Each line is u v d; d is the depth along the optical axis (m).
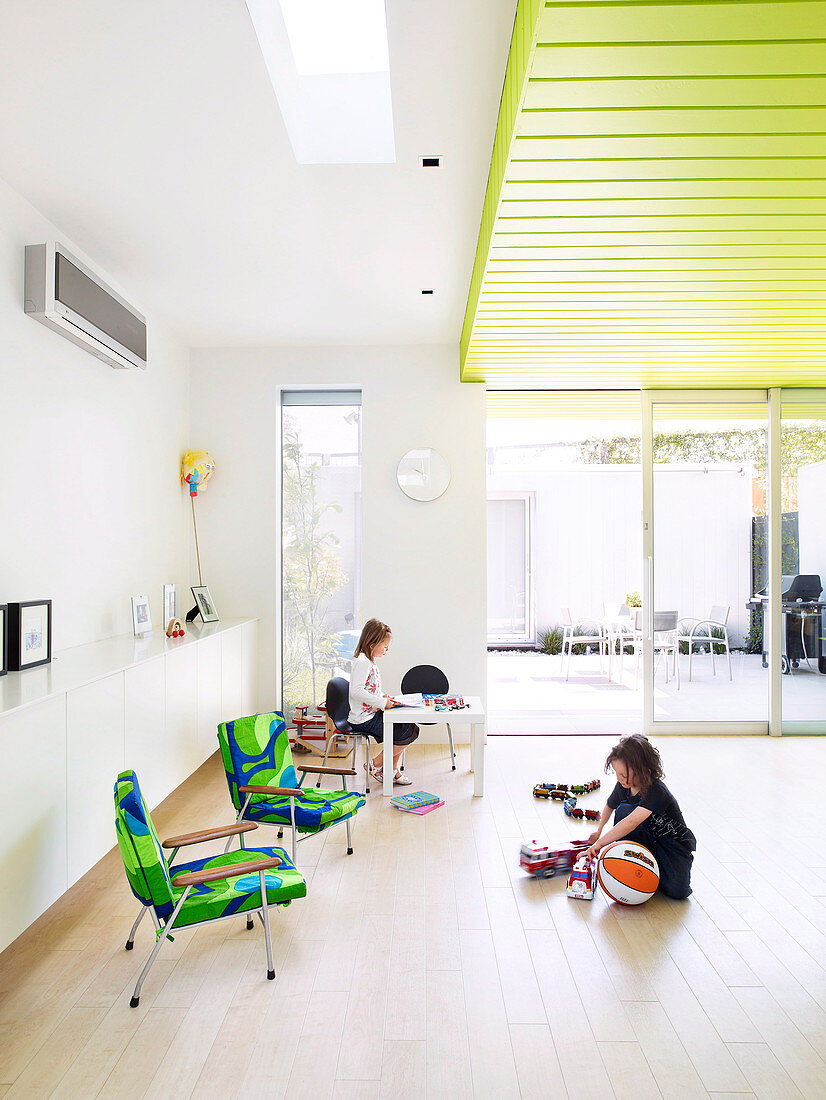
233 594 5.82
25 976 2.62
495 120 2.73
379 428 5.81
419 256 4.04
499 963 2.68
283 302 4.79
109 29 2.26
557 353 4.85
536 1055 2.18
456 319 5.18
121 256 4.04
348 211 3.50
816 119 2.18
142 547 4.84
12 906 2.32
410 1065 2.13
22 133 2.83
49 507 3.60
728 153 2.37
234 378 5.83
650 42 1.81
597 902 3.19
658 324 4.18
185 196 3.36
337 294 4.65
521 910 3.09
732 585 6.09
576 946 2.81
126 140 2.89
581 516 11.10
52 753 2.58
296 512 6.05
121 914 3.11
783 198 2.68
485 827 4.01
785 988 2.54
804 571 6.10
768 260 3.25
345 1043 2.23
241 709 5.27
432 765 5.21
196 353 5.84
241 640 5.25
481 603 5.78
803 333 4.38
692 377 5.63
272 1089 2.04
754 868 3.51
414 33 2.26
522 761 5.29
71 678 2.88
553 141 2.29
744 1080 2.08
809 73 1.95
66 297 3.43
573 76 1.95
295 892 2.66
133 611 4.46
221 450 5.82
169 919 2.45
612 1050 2.21
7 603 3.18
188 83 2.53
